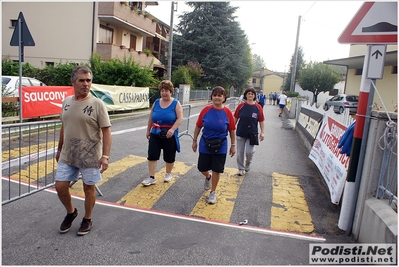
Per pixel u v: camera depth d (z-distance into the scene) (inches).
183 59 1489.9
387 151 134.4
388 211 124.4
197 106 987.9
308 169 276.2
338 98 879.7
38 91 363.6
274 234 148.0
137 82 722.2
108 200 181.2
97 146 135.8
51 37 892.0
